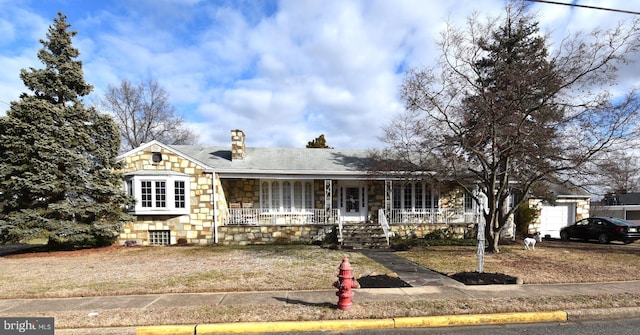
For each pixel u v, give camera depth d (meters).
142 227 14.53
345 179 16.33
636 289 6.68
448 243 14.48
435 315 5.23
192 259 10.59
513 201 18.45
